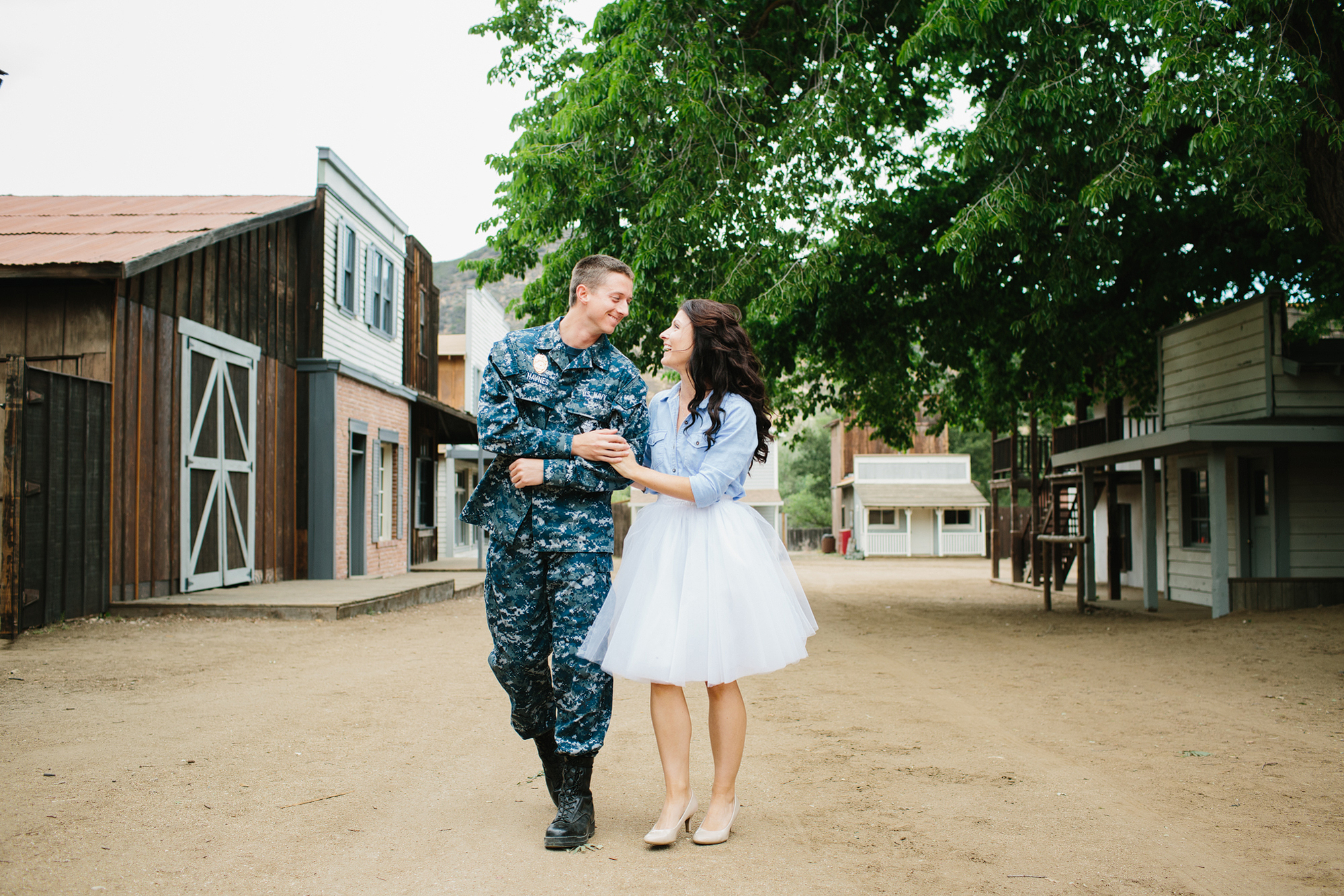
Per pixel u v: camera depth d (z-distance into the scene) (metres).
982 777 3.79
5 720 4.55
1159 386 14.62
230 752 4.00
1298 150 8.84
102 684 5.61
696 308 3.11
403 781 3.62
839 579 22.69
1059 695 5.98
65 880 2.47
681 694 2.99
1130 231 10.98
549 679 3.11
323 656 7.08
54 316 8.87
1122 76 9.11
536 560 2.94
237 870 2.60
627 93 10.13
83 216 11.48
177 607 9.10
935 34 8.99
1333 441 10.80
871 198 11.88
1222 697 5.91
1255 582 11.87
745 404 3.07
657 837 2.85
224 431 11.20
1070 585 19.97
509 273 12.89
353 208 15.16
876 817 3.20
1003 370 13.33
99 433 8.53
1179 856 2.81
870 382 14.06
